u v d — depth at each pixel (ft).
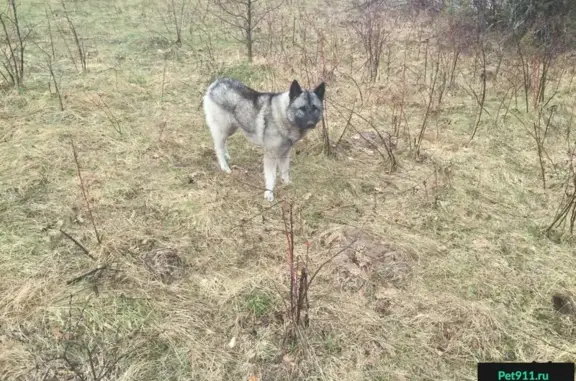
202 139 18.01
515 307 11.26
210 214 13.69
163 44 26.73
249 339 10.20
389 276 11.94
